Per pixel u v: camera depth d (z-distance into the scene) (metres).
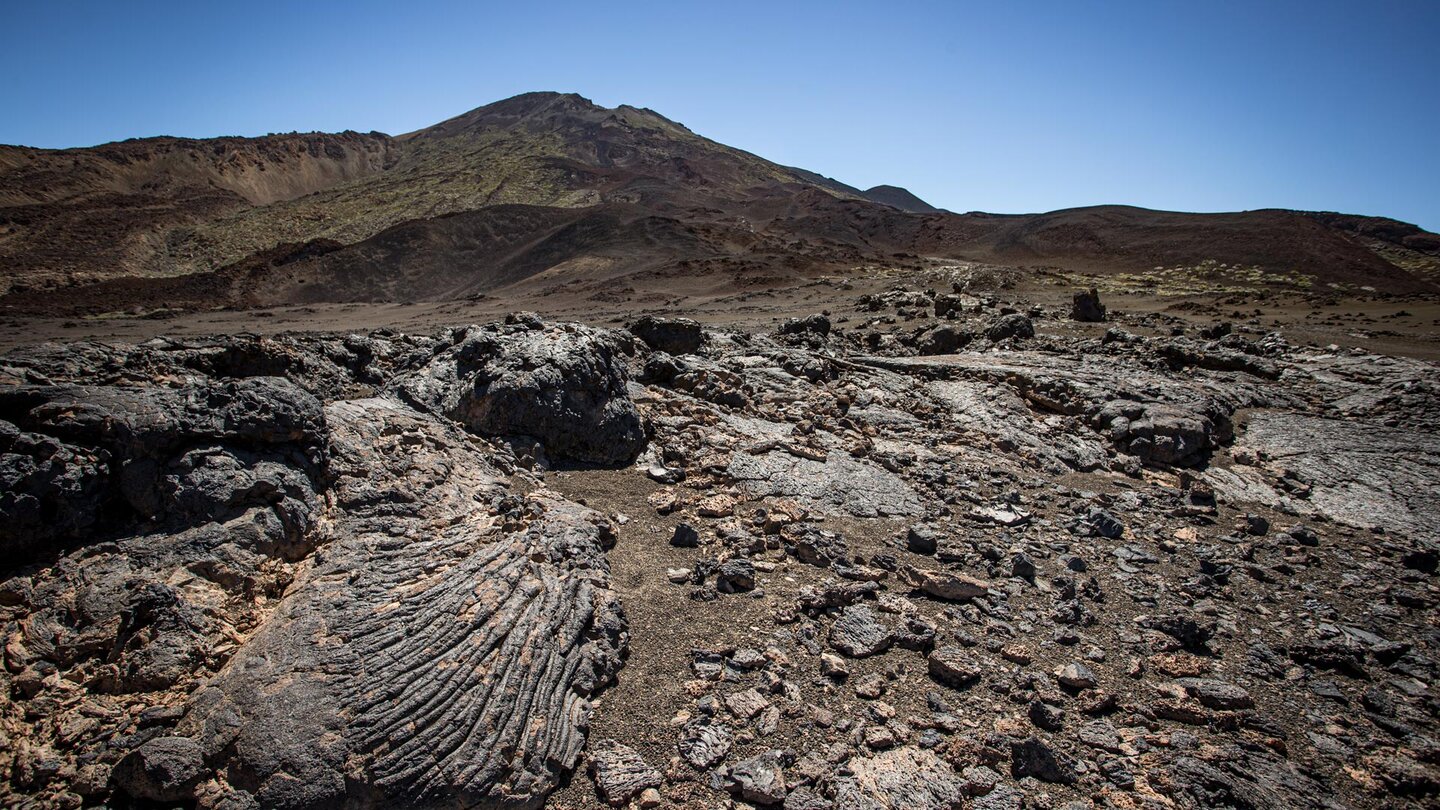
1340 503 11.35
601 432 10.02
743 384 14.19
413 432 8.12
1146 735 5.53
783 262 82.06
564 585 6.19
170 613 4.91
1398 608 8.05
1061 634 6.80
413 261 109.94
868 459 11.13
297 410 6.55
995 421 14.03
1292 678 6.52
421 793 4.38
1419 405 15.72
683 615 6.65
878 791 4.77
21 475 5.07
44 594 4.91
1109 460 12.88
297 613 5.22
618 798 4.69
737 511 8.96
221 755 4.28
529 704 5.04
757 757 5.04
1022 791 4.91
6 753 4.23
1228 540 9.76
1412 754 5.57
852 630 6.50
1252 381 18.39
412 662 4.98
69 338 43.12
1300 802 4.98
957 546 8.54
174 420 5.81
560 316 53.00
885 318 37.84
